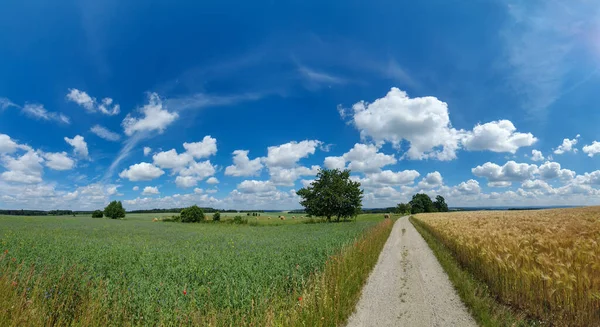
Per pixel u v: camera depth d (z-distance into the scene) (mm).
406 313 7562
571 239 9898
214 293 7609
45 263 9961
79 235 27375
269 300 7250
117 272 9711
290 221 69688
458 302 8430
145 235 30016
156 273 9492
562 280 7008
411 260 15383
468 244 12477
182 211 72250
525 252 9039
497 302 8414
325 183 62219
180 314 5926
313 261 11805
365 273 11648
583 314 6637
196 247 18250
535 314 7344
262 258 12367
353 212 60656
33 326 5074
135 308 6391
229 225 58438
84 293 6969
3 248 13922
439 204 152250
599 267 6859
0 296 5773
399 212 130625
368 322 6977
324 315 6562
